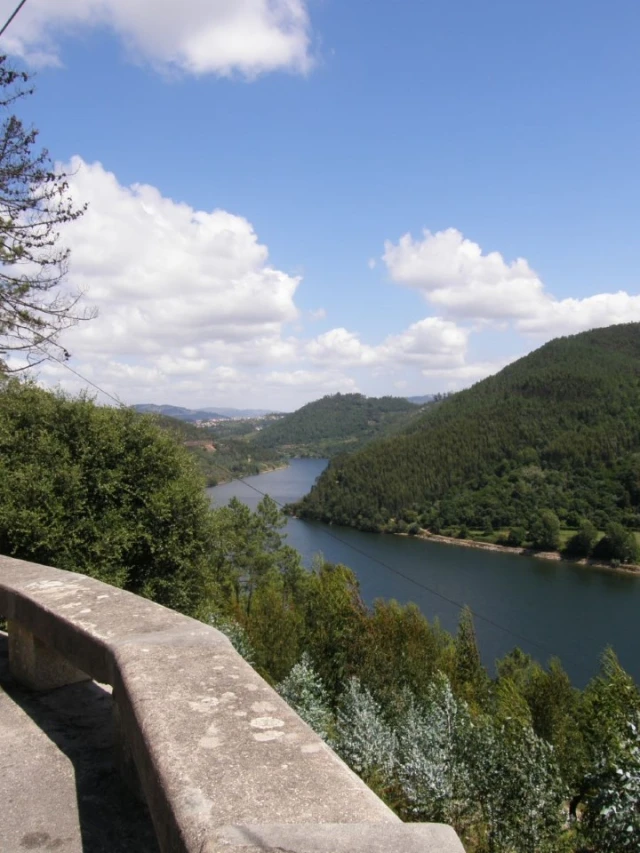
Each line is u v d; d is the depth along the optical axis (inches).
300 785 50.4
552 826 337.4
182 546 305.7
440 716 410.0
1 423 279.3
